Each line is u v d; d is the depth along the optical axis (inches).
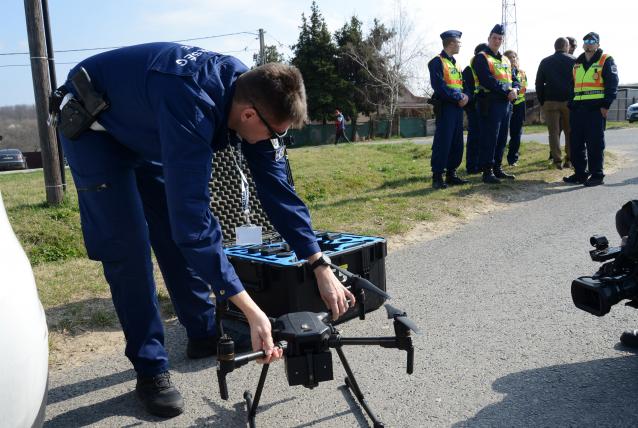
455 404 106.1
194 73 84.1
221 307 83.0
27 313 66.6
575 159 344.2
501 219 267.3
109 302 165.8
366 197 315.3
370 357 128.0
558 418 99.3
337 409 106.0
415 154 581.9
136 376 121.6
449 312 153.5
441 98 320.5
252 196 169.8
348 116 1710.1
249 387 116.3
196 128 81.7
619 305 152.3
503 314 150.2
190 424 103.4
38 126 277.7
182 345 139.6
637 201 110.6
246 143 99.4
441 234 244.7
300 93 83.6
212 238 82.5
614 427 95.8
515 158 424.2
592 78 327.9
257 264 134.0
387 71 1689.2
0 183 461.4
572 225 247.6
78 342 140.6
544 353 125.7
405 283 180.2
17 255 71.9
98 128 99.4
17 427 62.6
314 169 433.4
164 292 172.7
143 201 119.1
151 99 86.3
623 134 745.0
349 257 139.9
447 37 313.6
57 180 280.8
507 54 402.9
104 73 95.0
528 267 191.0
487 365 121.3
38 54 273.0
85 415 108.0
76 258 223.5
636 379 111.7
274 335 81.9
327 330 81.1
